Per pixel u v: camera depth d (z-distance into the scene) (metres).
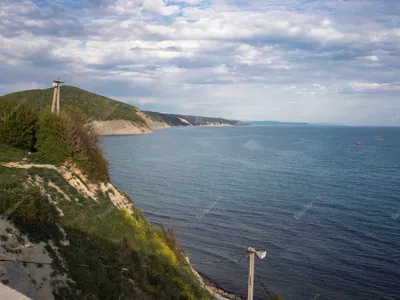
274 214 47.16
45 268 12.48
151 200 54.31
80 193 22.42
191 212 48.31
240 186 64.06
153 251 21.98
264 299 28.12
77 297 12.47
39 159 24.39
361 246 36.19
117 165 86.19
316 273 31.30
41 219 14.50
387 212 47.25
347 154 116.00
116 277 15.45
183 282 20.64
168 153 113.75
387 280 29.69
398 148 141.75
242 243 37.72
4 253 11.73
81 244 15.92
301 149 132.62
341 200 53.84
